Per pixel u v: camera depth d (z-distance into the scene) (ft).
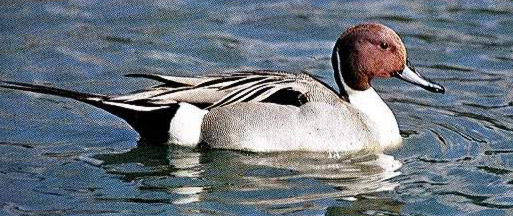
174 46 51.65
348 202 35.86
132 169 38.34
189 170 38.40
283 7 57.06
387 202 35.96
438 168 39.06
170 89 39.83
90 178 37.45
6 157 39.09
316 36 53.52
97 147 40.40
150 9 55.62
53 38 51.47
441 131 42.86
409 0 58.08
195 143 39.86
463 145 41.37
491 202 36.11
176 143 39.96
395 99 46.80
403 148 41.04
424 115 44.75
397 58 41.22
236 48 51.72
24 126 42.29
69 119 43.19
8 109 43.91
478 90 47.65
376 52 40.98
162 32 53.11
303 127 39.45
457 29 54.24
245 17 55.52
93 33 52.42
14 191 36.04
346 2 57.82
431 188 37.17
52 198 35.60
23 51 49.85
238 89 39.93
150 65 49.44
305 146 39.65
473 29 54.19
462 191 36.99
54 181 37.04
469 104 46.06
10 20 53.06
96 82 47.34
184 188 36.86
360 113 40.86
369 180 37.78
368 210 35.27
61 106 44.47
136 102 39.29
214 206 35.29
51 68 48.44
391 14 56.18
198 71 49.03
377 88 48.29
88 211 34.63
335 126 39.73
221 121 39.45
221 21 54.85
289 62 50.47
